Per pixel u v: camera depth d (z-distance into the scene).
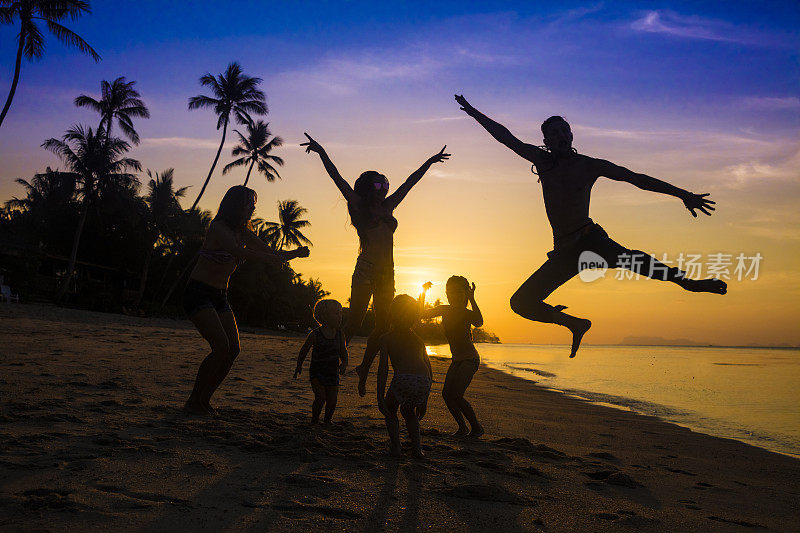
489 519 3.12
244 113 47.88
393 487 3.59
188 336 19.30
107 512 2.78
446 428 6.50
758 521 3.66
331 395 5.93
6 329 14.73
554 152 4.05
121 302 43.91
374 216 5.14
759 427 9.17
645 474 4.92
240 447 4.34
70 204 46.50
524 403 10.28
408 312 4.80
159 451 4.00
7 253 36.09
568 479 4.27
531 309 4.09
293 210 67.75
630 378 19.98
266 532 2.68
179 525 2.69
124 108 42.41
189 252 50.81
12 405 5.28
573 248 3.97
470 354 6.05
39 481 3.18
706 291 3.68
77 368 8.46
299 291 72.38
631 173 3.90
